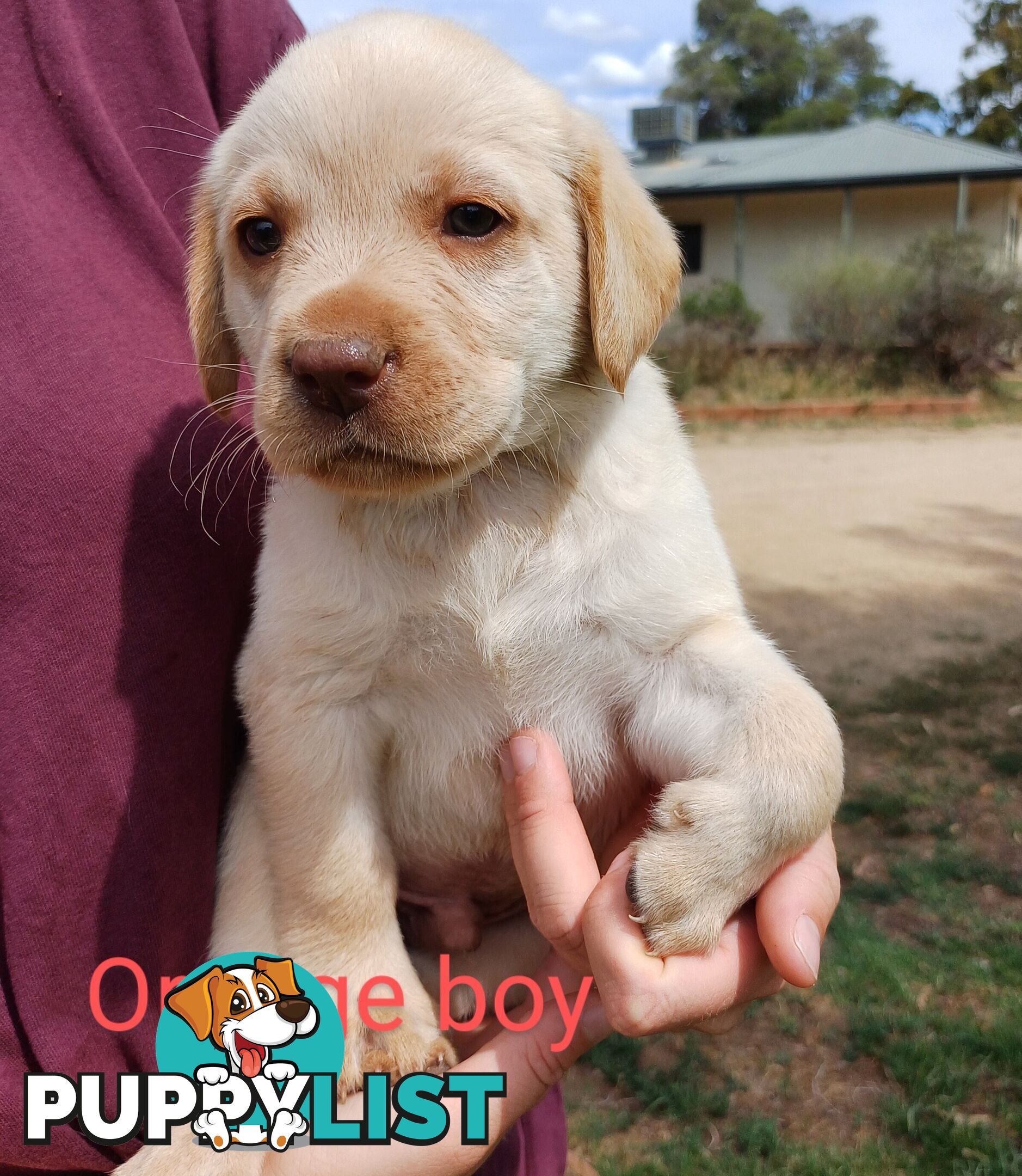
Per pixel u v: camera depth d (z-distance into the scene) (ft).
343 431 0.82
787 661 0.98
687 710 0.92
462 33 0.96
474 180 0.88
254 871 0.99
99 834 0.80
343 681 0.93
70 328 0.82
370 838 0.95
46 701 0.79
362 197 0.88
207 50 1.07
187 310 0.97
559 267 0.94
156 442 0.85
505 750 0.94
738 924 0.82
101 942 0.81
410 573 0.92
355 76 0.89
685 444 1.05
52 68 0.89
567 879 0.83
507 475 0.93
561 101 0.99
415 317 0.84
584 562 0.94
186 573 0.87
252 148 0.93
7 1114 0.76
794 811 0.81
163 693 0.84
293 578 0.92
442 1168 0.80
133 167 0.93
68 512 0.79
